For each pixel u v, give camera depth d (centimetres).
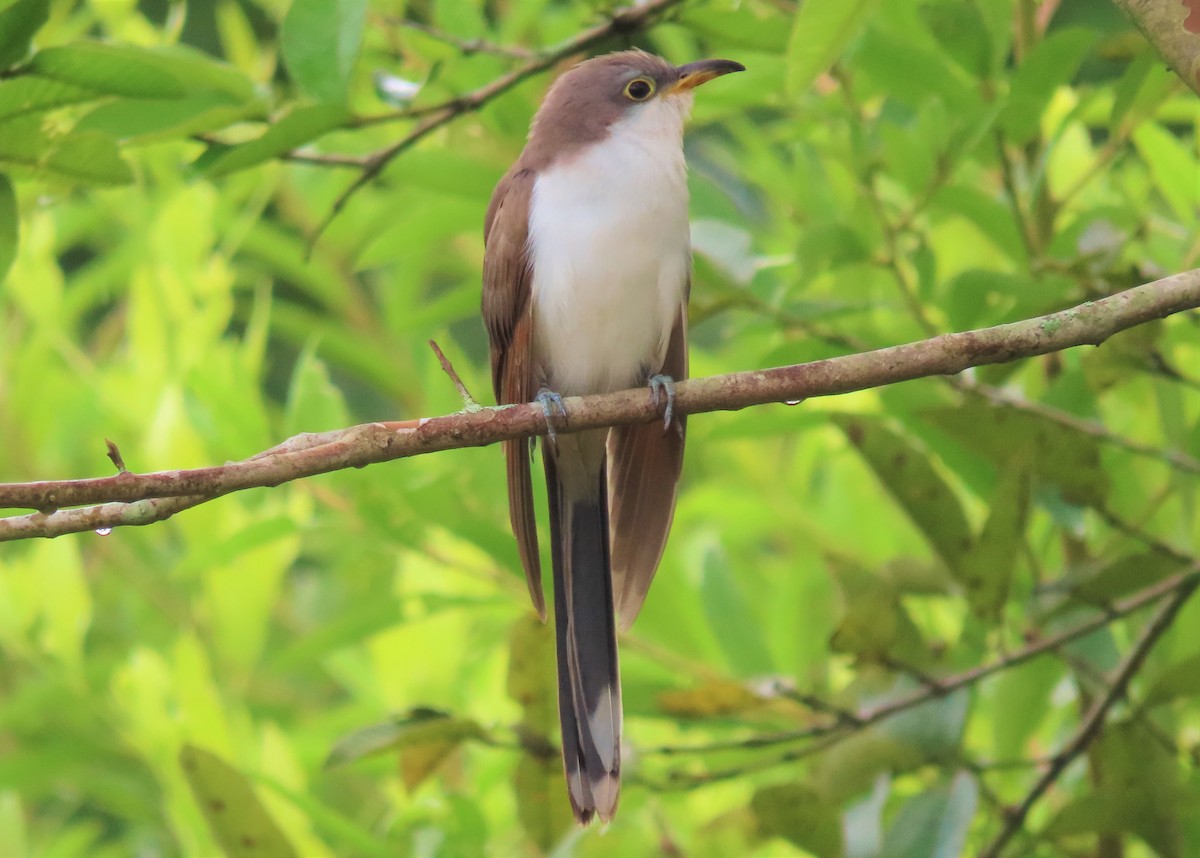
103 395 1116
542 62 839
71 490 600
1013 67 1007
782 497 1129
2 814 1005
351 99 921
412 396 1252
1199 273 611
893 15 882
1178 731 859
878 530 1066
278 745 948
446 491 873
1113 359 795
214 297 1138
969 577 790
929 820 765
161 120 787
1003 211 844
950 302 827
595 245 858
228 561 915
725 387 680
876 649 804
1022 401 823
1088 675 817
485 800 956
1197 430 823
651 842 873
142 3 1545
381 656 1027
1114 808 778
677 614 991
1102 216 848
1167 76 809
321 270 1262
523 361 877
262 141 766
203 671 948
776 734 818
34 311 1173
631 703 870
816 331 867
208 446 1019
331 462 636
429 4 990
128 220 1214
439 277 1530
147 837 1047
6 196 724
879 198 884
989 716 973
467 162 941
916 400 869
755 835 823
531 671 843
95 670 1052
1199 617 866
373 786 1091
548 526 970
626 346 884
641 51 919
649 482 870
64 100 709
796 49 713
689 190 969
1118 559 791
